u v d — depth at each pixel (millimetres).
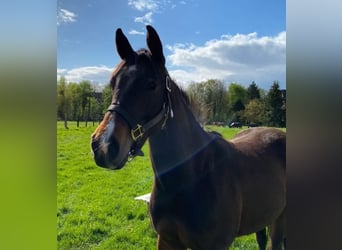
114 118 1505
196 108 2066
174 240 1896
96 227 3955
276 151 2568
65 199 4680
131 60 1619
